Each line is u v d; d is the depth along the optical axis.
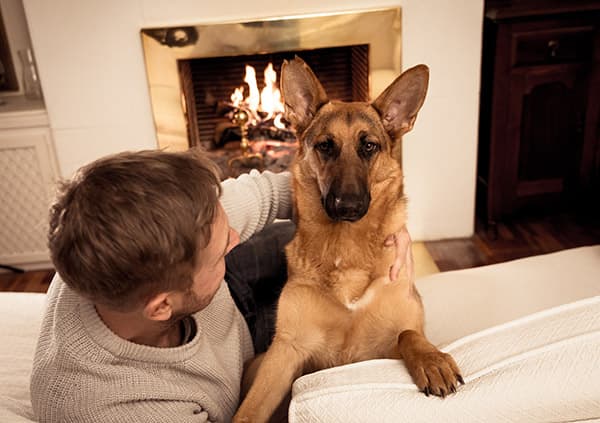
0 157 3.42
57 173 3.50
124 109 3.40
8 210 3.53
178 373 1.23
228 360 1.44
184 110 3.43
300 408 0.97
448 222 3.73
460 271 1.99
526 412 0.92
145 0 3.18
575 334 0.97
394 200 1.76
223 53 3.29
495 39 3.31
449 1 3.22
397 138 1.92
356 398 0.96
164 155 1.02
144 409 1.13
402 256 1.67
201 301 1.16
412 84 1.86
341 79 3.85
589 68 3.41
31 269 3.68
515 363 0.96
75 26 3.20
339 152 1.77
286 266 1.94
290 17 3.21
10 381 1.42
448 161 3.58
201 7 3.21
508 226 3.79
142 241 0.94
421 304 1.73
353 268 1.64
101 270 0.95
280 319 1.70
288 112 1.90
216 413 1.30
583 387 0.92
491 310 1.71
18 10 3.57
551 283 1.76
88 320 1.11
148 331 1.16
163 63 3.29
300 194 1.79
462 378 0.98
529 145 3.60
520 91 3.43
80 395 1.10
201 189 1.01
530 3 3.29
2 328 1.63
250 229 1.71
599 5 3.21
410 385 1.00
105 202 0.94
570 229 3.68
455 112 3.46
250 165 3.67
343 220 1.64
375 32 3.25
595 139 3.59
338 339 1.70
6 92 3.73
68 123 3.40
